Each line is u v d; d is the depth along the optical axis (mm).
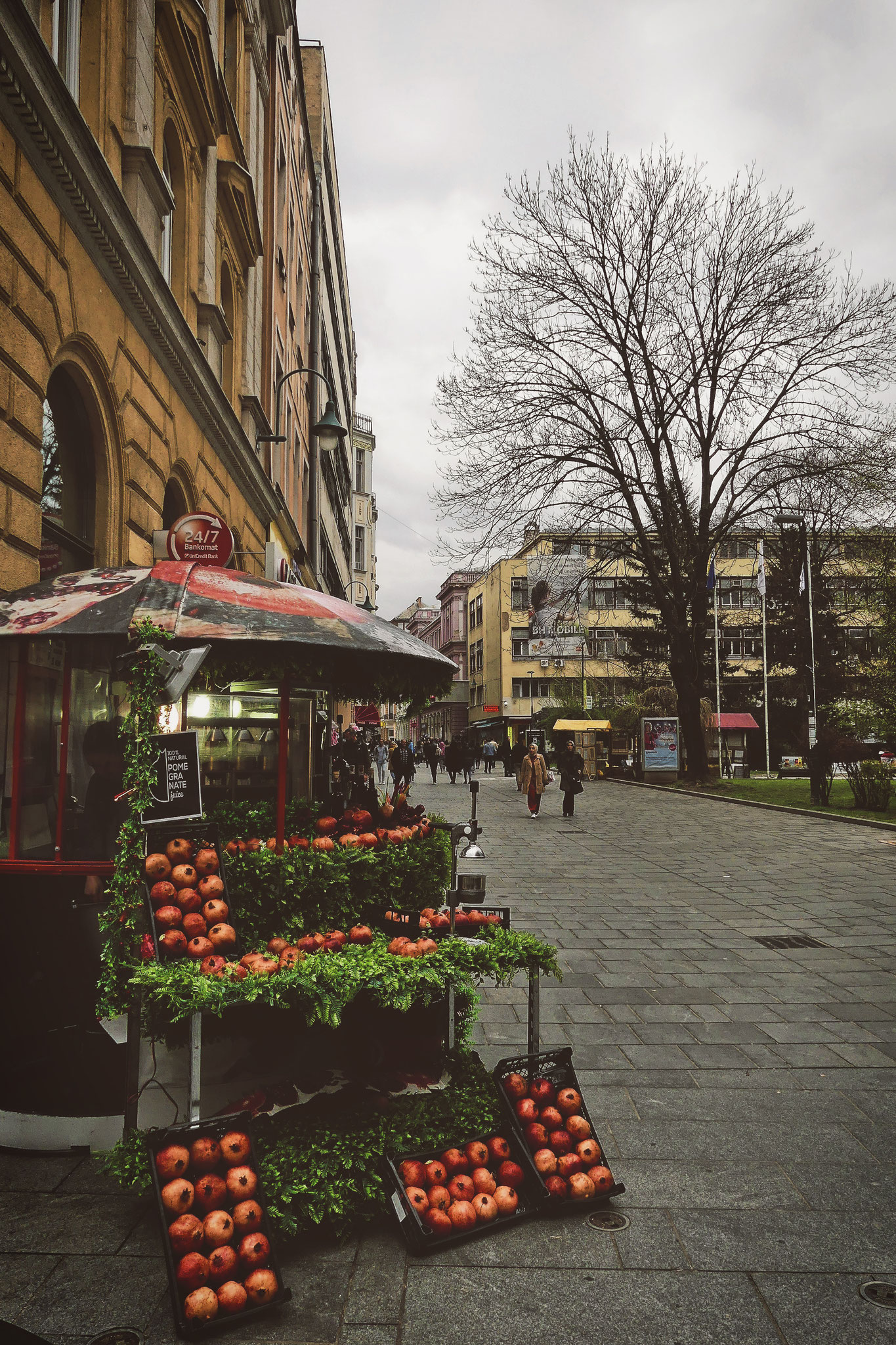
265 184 19281
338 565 44375
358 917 4047
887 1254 3047
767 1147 3861
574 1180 3344
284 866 3865
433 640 113188
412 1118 3434
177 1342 2592
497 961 3557
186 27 10492
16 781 3965
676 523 29312
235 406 15734
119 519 8664
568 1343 2582
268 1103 3410
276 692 5988
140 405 9156
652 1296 2805
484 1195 3225
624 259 25672
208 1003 3070
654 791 29250
